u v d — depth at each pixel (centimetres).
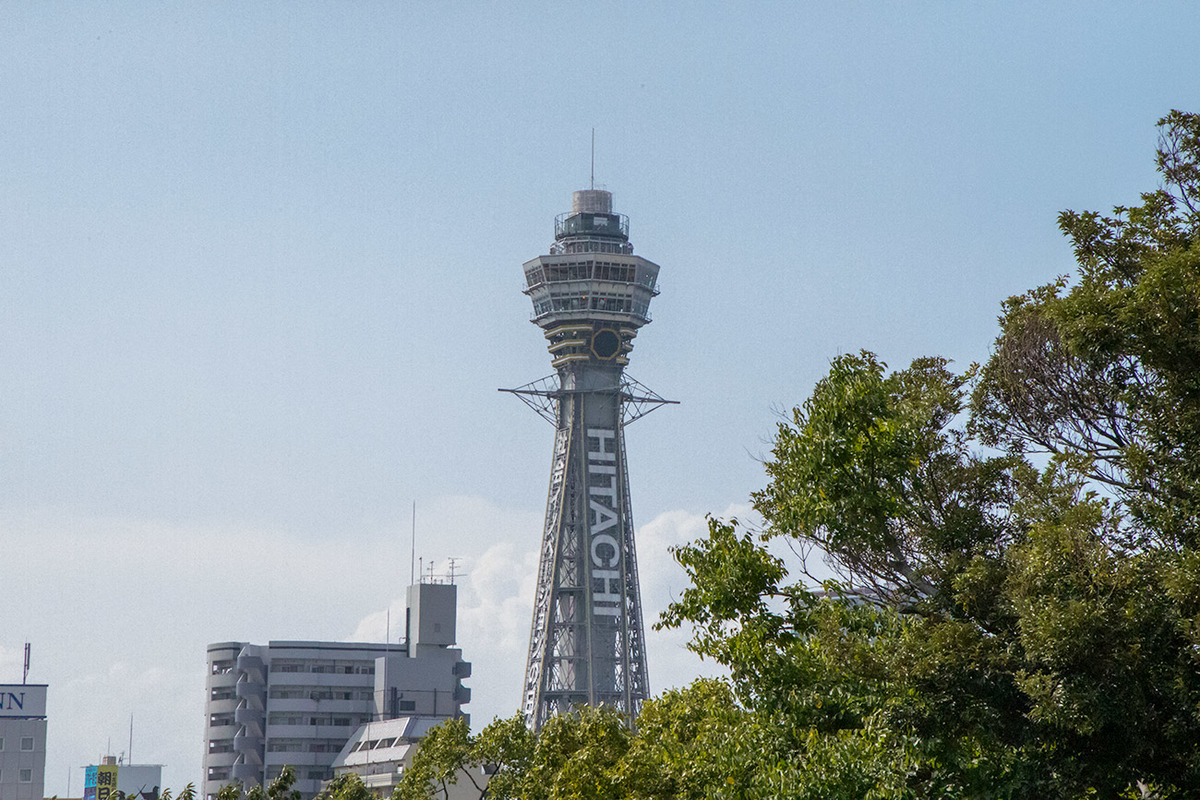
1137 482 11819
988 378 13262
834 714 12562
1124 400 11956
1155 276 10819
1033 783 11231
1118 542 11856
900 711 11762
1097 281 11875
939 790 11525
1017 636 11419
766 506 13350
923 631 11800
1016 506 12525
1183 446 11412
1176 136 12319
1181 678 10412
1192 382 11000
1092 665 10356
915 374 13912
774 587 12825
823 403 12250
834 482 12144
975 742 11669
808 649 12744
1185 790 10744
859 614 12825
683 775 14700
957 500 12900
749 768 12719
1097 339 11175
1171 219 12525
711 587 12694
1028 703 11394
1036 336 12575
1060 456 12638
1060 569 10938
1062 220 12850
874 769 11362
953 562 12325
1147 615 10456
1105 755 10962
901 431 12231
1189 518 11375
